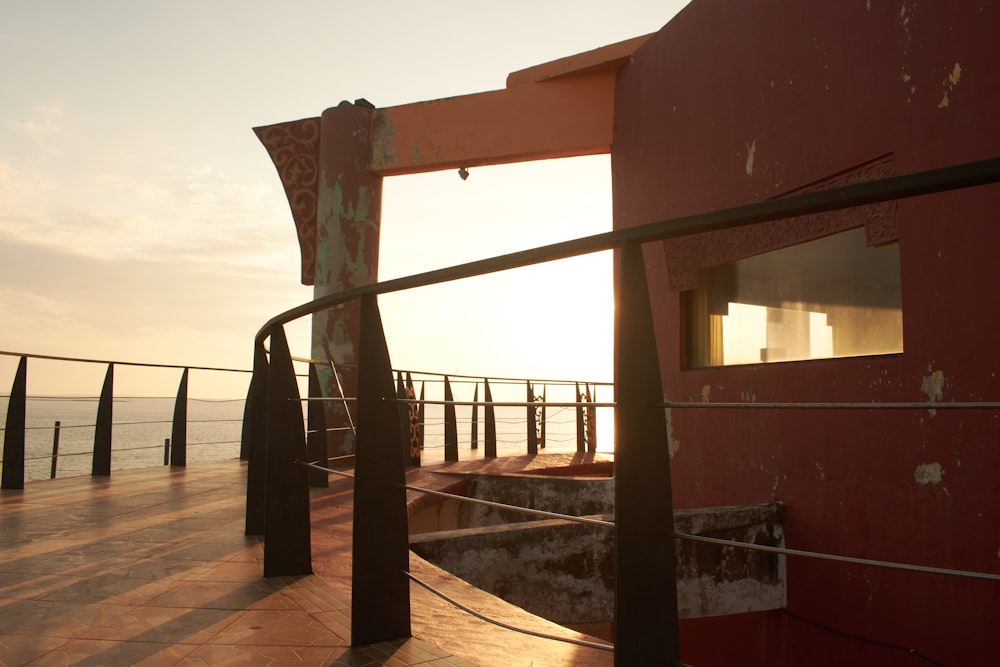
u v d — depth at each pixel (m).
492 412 11.29
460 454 11.70
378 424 2.39
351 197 9.35
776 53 5.61
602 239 1.54
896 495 4.45
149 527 4.27
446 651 2.33
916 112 4.41
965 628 4.00
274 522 3.17
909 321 4.38
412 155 9.20
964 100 4.12
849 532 4.78
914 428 4.34
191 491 5.87
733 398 5.92
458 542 4.43
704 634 6.31
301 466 3.25
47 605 2.69
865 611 4.64
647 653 1.47
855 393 4.75
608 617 4.75
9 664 2.09
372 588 2.31
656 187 7.12
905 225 4.43
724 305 6.27
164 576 3.14
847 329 5.02
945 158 4.22
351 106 9.46
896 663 4.42
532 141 8.48
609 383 13.06
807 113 5.28
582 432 12.77
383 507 2.36
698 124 6.52
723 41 6.21
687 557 4.95
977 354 3.96
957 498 4.07
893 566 1.22
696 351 6.58
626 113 7.76
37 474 36.62
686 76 6.71
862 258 4.92
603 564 4.78
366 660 2.12
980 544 3.94
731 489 5.92
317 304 2.71
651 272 7.08
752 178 5.82
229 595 2.84
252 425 4.11
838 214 5.02
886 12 4.65
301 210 9.78
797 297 5.48
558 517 1.63
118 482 6.50
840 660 4.81
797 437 5.26
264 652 2.19
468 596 3.18
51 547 3.71
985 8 4.02
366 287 2.39
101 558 3.47
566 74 8.19
